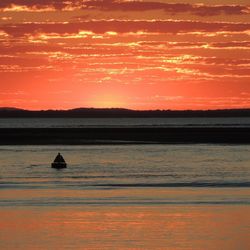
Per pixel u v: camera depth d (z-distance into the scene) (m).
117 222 114.12
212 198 140.38
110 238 102.38
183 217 118.38
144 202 135.12
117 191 151.75
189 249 95.81
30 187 159.88
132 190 153.62
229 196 143.50
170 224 112.62
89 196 143.25
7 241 100.50
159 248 96.31
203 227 110.12
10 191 152.25
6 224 112.62
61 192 150.00
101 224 112.50
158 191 151.75
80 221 115.00
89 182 170.12
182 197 141.88
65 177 183.12
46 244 98.62
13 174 192.38
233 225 111.75
